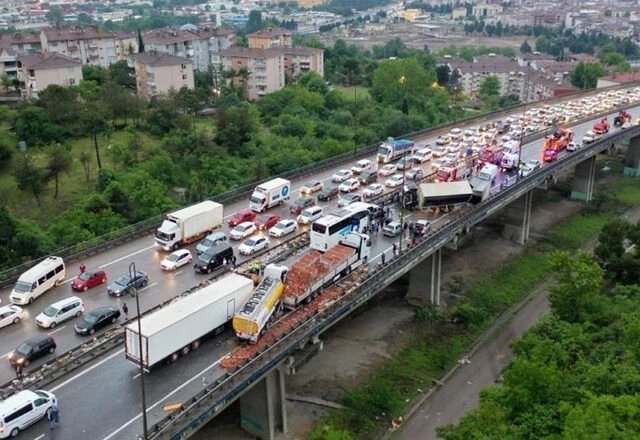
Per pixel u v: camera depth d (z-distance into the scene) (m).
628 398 42.59
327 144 132.38
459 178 100.06
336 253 67.69
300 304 61.38
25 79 153.50
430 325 83.31
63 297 65.06
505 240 110.94
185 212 78.44
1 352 55.34
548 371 49.94
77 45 195.38
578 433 39.84
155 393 49.56
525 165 106.88
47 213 93.81
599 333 61.88
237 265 72.56
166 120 131.88
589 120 151.75
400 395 70.00
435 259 84.44
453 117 176.25
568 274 69.12
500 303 91.38
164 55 170.50
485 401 51.28
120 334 57.03
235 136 128.38
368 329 81.50
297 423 63.56
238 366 51.62
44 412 46.25
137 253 75.75
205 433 60.84
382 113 166.00
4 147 103.88
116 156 111.44
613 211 127.81
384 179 104.94
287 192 93.12
